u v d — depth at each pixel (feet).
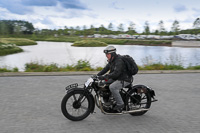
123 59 13.12
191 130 12.23
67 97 12.88
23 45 214.07
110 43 273.33
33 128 12.09
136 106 14.58
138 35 335.67
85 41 211.20
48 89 21.36
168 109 16.12
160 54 104.12
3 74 28.22
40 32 547.08
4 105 16.24
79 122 13.19
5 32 489.26
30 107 15.92
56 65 40.88
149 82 25.58
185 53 110.32
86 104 14.32
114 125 12.80
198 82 26.05
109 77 12.67
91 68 36.91
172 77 29.14
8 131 11.60
